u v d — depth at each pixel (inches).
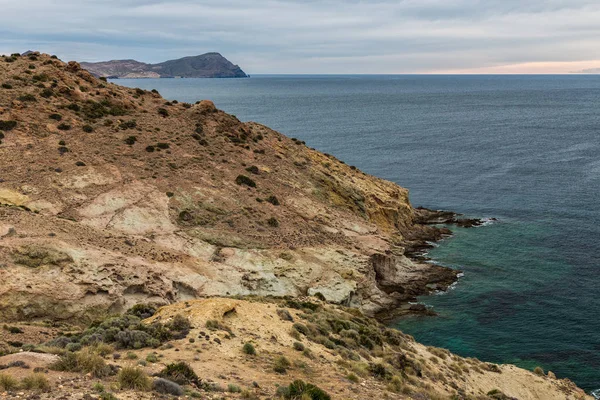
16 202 1877.5
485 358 1670.8
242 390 647.8
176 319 917.2
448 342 1779.0
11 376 525.7
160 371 661.9
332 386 786.8
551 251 2640.3
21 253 1443.2
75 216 1931.6
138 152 2529.5
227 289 1803.6
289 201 2610.7
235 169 2723.9
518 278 2321.6
